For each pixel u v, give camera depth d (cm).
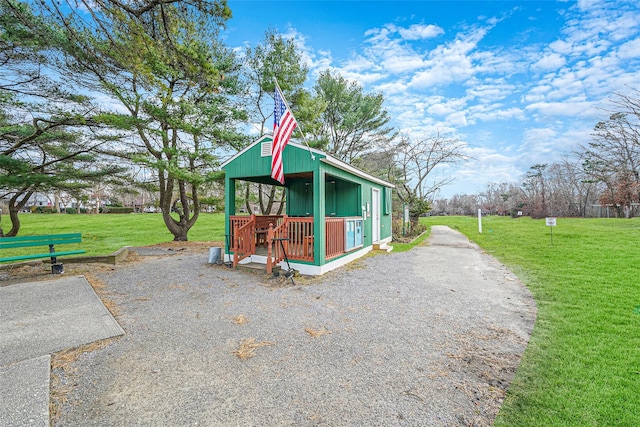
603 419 197
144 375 251
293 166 669
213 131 1073
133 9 423
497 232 1439
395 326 359
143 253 924
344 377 249
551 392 228
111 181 1112
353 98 1731
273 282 569
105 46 516
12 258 550
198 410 206
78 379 244
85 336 324
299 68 1288
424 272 656
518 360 277
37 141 902
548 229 1476
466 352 293
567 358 278
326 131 1708
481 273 642
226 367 264
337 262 714
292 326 358
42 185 988
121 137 993
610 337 320
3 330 338
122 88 831
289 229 691
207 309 419
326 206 959
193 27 486
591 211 2562
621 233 1183
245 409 207
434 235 1457
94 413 203
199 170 1138
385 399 219
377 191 1088
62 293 483
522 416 201
